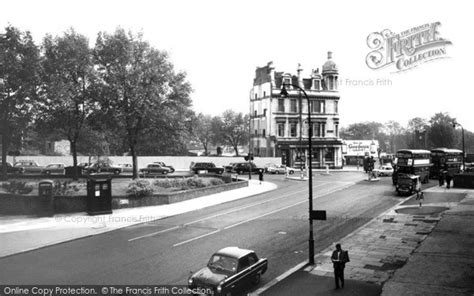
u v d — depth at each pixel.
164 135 44.34
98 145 51.22
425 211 28.91
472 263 17.08
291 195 39.25
